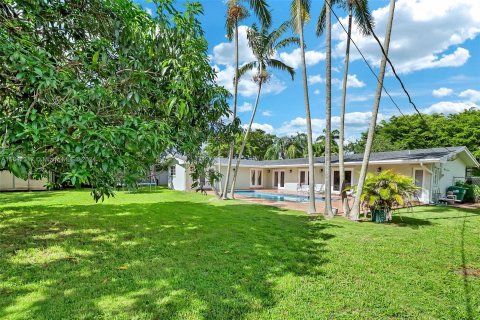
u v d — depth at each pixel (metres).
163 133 2.64
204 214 8.80
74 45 3.32
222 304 2.94
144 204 10.88
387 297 3.21
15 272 3.67
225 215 8.72
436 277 3.85
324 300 3.09
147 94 3.24
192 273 3.77
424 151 15.17
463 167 15.92
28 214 8.02
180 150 3.29
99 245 5.00
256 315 2.75
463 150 14.35
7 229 6.08
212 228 6.68
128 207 9.89
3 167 1.74
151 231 6.21
